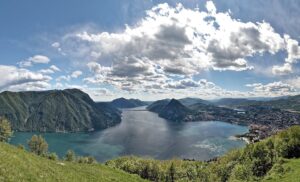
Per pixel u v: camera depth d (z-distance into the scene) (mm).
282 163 82562
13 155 31969
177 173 156125
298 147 93625
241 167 90875
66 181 31562
